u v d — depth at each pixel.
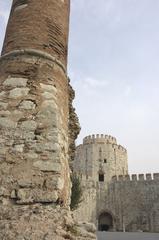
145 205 46.47
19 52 7.09
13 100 6.33
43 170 5.45
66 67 7.98
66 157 6.50
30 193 5.19
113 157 53.09
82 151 54.38
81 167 53.00
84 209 44.50
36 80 6.69
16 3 8.44
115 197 48.31
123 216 46.78
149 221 45.19
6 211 4.94
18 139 5.78
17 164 5.49
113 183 49.62
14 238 4.46
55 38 7.81
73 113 9.04
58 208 5.10
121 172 53.00
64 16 8.73
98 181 49.50
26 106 6.25
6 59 7.13
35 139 5.80
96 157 52.50
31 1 8.16
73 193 24.86
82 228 4.95
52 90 6.70
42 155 5.62
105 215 47.78
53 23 8.02
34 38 7.39
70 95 8.97
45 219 4.80
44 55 7.18
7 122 5.99
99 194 48.09
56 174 5.44
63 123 6.70
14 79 6.64
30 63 6.93
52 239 4.45
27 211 4.94
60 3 8.80
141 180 48.28
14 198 5.14
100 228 46.56
